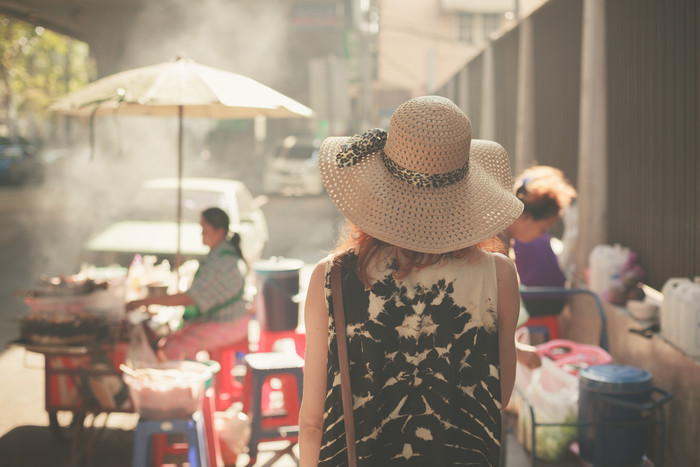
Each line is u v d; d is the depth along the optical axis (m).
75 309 5.13
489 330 2.17
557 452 5.08
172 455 5.42
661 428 4.62
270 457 5.43
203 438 4.61
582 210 7.62
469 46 48.75
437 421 2.12
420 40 48.84
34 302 5.11
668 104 6.04
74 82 56.59
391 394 2.12
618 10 7.04
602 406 4.68
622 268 6.56
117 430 6.04
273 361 5.43
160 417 4.49
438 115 2.17
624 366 4.91
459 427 2.14
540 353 5.59
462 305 2.16
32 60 54.00
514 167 12.85
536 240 6.44
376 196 2.20
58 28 23.84
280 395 6.60
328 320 2.17
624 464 4.71
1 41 45.50
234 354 6.96
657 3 6.17
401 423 2.12
